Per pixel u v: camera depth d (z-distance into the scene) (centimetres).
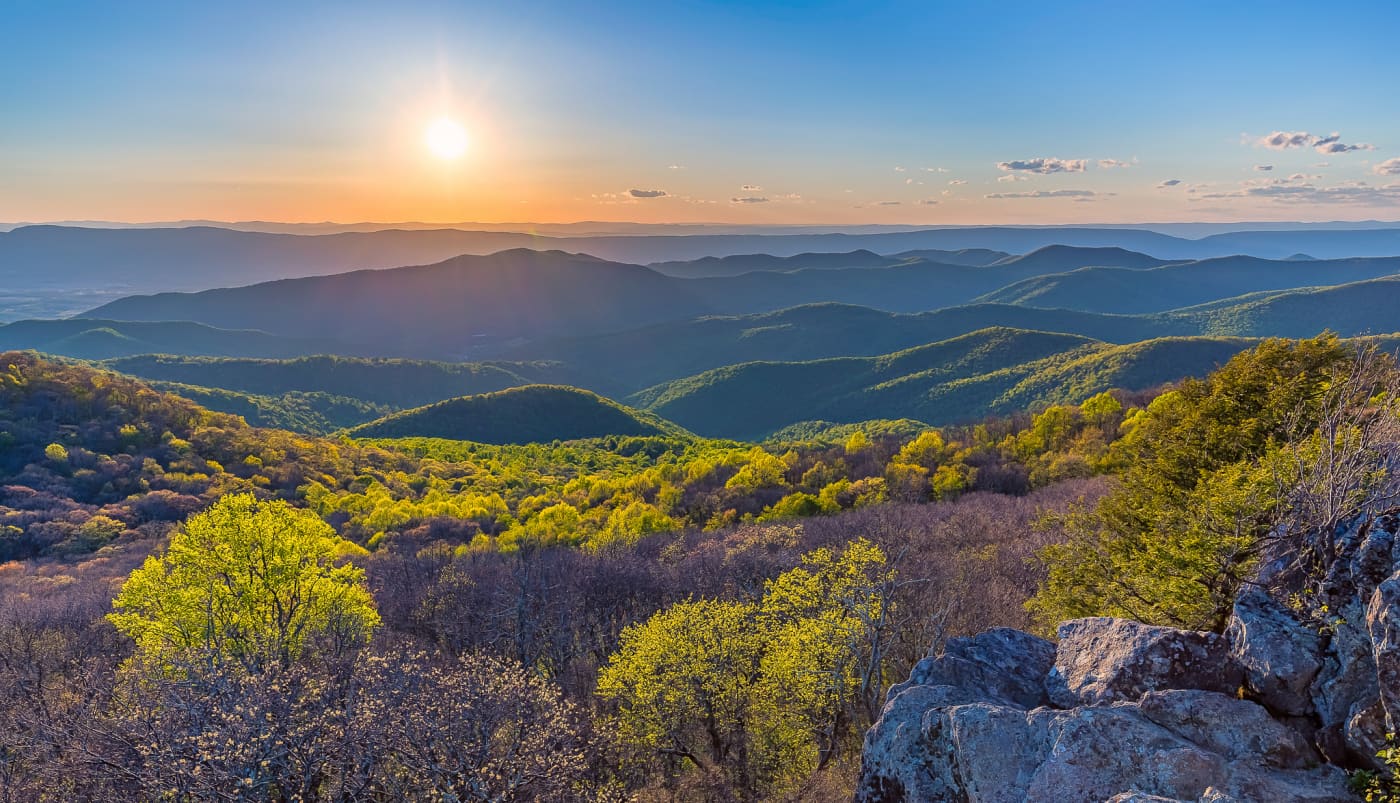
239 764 1706
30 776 1992
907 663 3158
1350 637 1134
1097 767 1095
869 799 1395
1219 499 1652
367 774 1861
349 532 8088
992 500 6419
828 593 3186
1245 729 1121
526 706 2133
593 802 2219
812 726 2730
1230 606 1547
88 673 2442
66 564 6662
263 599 2923
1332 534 1320
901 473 7638
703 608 3067
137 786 1778
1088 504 4353
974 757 1197
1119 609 2009
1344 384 1753
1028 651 1580
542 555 5978
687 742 2939
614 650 4141
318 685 2064
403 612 4722
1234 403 2541
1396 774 938
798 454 10462
